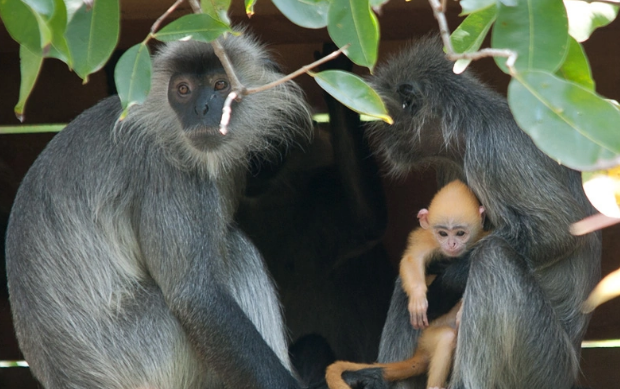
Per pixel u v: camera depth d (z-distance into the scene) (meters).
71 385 7.81
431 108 8.82
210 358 7.60
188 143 7.80
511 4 4.50
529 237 8.06
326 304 10.33
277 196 10.06
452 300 8.21
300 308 10.27
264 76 8.98
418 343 8.13
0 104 10.77
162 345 7.81
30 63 4.79
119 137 8.02
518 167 8.16
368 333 10.34
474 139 8.41
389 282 10.53
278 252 10.20
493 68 10.38
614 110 4.20
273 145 9.76
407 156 9.14
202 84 7.93
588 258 8.42
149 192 7.84
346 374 8.00
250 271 8.38
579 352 8.38
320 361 9.97
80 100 10.76
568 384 7.95
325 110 10.75
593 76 10.20
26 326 8.02
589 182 4.84
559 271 8.30
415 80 8.94
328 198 10.24
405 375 8.02
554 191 8.10
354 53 4.83
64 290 7.93
